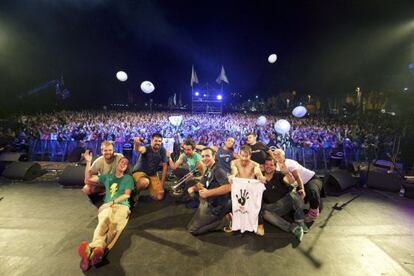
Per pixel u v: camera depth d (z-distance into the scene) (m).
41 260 3.22
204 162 4.37
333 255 3.48
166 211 4.77
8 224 4.14
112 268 3.12
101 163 4.43
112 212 3.85
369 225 4.38
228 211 4.15
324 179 6.27
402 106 8.62
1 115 19.34
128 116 25.09
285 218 4.55
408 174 7.76
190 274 3.06
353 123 22.11
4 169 7.00
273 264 3.28
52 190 5.75
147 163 5.31
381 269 3.21
